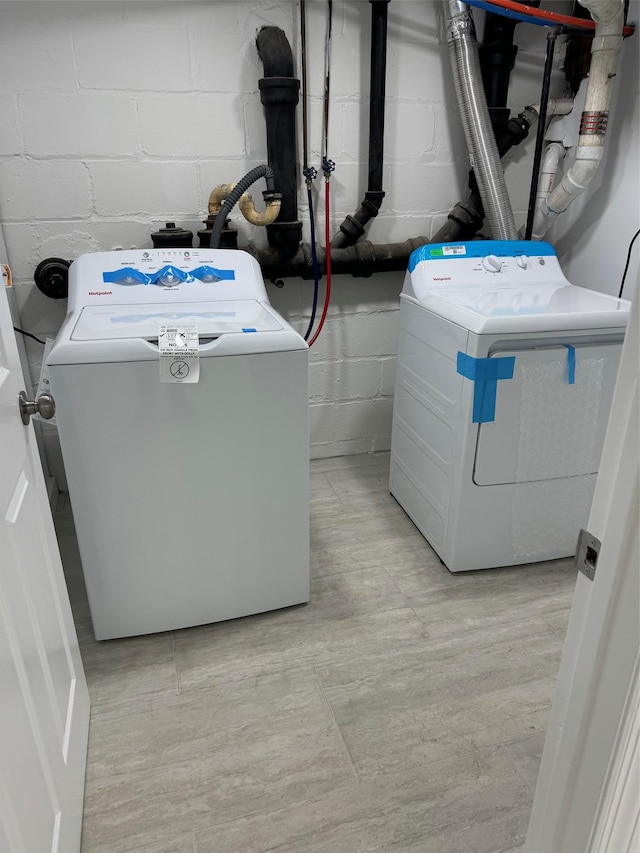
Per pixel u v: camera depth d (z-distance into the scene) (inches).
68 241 81.7
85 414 54.3
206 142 82.0
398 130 88.7
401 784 49.5
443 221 96.7
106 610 62.6
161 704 57.1
